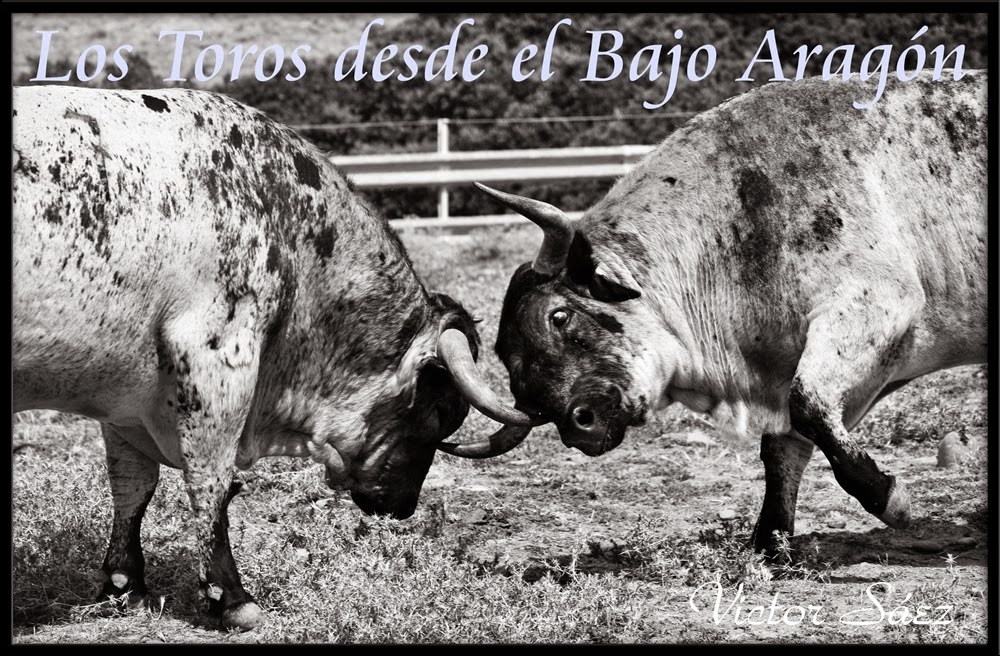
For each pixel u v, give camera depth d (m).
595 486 7.85
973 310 6.27
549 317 6.37
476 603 5.21
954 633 5.05
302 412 5.92
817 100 6.32
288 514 7.07
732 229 6.29
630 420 6.44
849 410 6.23
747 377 6.46
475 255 16.41
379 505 6.13
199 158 5.28
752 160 6.30
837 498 7.49
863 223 6.07
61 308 4.90
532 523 7.15
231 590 5.36
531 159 19.28
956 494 7.35
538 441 8.85
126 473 5.73
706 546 6.18
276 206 5.52
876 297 6.03
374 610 5.13
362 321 5.91
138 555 5.74
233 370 5.36
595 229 6.49
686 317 6.43
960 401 9.34
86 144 4.96
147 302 5.14
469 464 8.35
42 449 8.52
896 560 6.32
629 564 6.32
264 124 5.61
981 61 18.00
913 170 6.18
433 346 6.07
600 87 20.80
